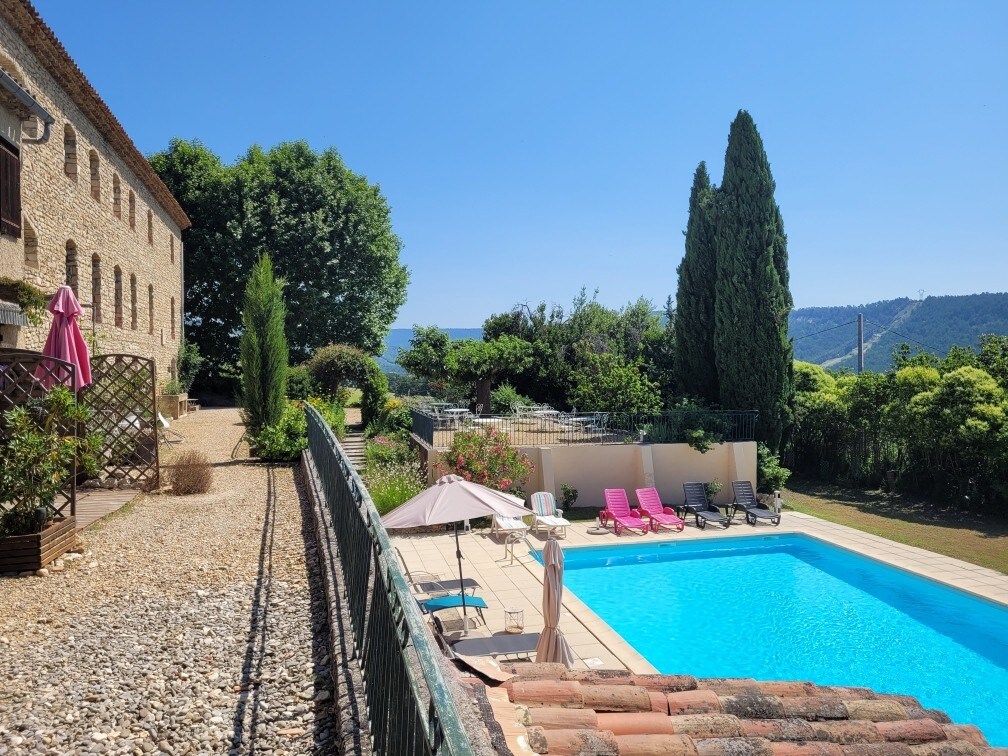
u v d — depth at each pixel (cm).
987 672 981
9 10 1352
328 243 3866
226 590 689
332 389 3150
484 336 3172
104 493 1215
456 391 2856
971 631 1128
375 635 388
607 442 1973
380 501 1522
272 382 1798
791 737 423
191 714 430
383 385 2534
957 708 884
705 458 2036
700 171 2389
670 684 503
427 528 1602
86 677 486
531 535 1612
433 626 839
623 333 2984
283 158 4019
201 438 2130
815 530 1678
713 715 437
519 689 452
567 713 414
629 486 1975
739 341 2188
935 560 1412
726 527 1719
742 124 2206
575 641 970
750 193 2186
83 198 1834
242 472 1525
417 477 1709
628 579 1395
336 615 554
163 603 649
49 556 760
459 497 856
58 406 880
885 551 1484
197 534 929
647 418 2108
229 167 4066
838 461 2247
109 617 610
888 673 981
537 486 1891
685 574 1427
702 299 2369
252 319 1812
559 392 2848
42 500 779
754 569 1462
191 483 1251
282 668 503
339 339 4031
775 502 1862
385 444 2005
